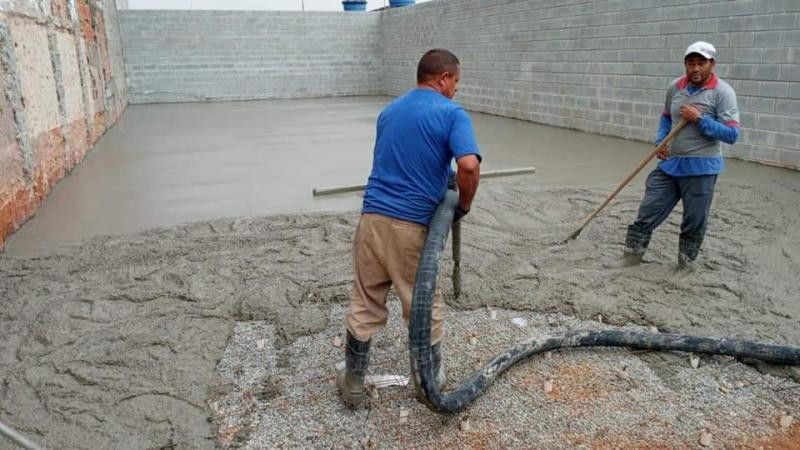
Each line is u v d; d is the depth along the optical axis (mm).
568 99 11109
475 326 3555
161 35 18297
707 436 2555
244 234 5164
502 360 2980
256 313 3701
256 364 3180
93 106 10266
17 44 5691
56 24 7398
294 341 3412
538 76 11898
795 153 7125
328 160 8664
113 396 2861
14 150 5395
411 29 17734
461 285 3982
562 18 10891
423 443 2566
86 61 9672
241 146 10023
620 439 2572
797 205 5719
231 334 3490
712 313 3633
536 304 3779
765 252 4551
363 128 12062
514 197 6250
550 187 6684
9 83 5297
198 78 18891
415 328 2396
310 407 2809
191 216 5855
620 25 9547
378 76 20641
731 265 4316
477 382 2803
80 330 3486
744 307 3703
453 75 2660
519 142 9820
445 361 3186
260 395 2904
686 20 8320
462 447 2541
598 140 9805
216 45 18828
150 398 2850
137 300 3863
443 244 2482
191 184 7219
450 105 2527
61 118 7508
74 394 2873
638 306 3723
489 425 2670
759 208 5633
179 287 4062
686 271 4176
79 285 4109
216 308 3744
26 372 3053
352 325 2656
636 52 9320
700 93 3762
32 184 5895
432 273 2418
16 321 3609
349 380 2711
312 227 5355
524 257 4535
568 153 8750
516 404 2812
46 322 3564
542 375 3035
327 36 19766
